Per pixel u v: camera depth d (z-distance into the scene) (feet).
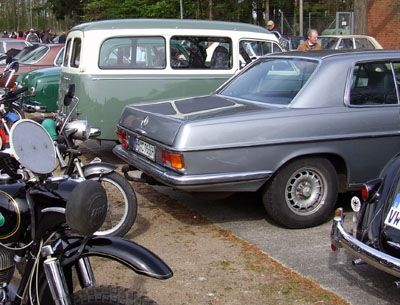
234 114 16.92
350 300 13.35
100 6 99.86
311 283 14.17
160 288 13.97
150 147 17.85
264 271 14.87
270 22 44.91
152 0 95.14
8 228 9.29
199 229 18.03
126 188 16.52
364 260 12.50
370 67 18.66
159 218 19.11
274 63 20.30
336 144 17.52
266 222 18.63
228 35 28.66
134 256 8.87
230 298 13.43
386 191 12.95
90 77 26.23
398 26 82.53
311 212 17.72
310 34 35.78
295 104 17.56
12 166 9.64
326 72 18.04
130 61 26.84
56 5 190.49
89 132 16.26
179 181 16.20
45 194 9.48
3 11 225.97
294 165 17.21
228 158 16.49
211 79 28.27
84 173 16.37
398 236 12.10
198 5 99.19
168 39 27.25
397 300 13.41
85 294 8.60
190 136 16.19
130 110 19.80
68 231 9.68
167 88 27.50
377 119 18.07
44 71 35.47
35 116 35.91
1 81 43.29
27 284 9.64
